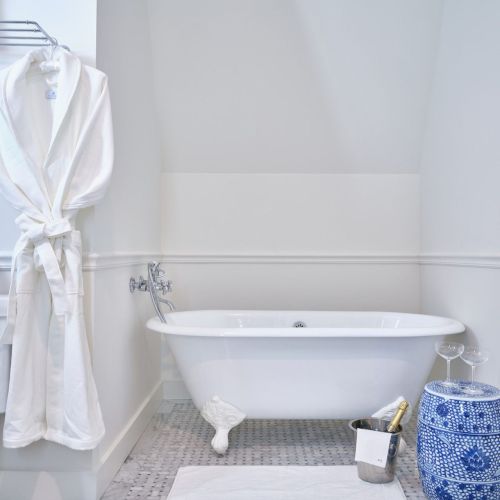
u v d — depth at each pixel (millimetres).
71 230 1824
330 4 2818
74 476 1889
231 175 3355
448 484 1786
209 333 2275
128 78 2486
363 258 3342
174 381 3326
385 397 2383
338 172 3350
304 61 2992
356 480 2074
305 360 2322
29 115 1857
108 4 2139
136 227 2646
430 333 2303
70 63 1870
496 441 1762
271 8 2832
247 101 3125
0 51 1971
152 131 3059
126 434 2332
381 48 2955
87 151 1882
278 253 3352
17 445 1735
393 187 3354
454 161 2734
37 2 1983
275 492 1966
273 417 2402
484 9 2369
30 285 1810
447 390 1889
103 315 2055
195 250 3363
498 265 2227
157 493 1975
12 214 1971
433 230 3080
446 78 2842
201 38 2924
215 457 2332
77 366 1773
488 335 2344
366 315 2947
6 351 1813
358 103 3135
